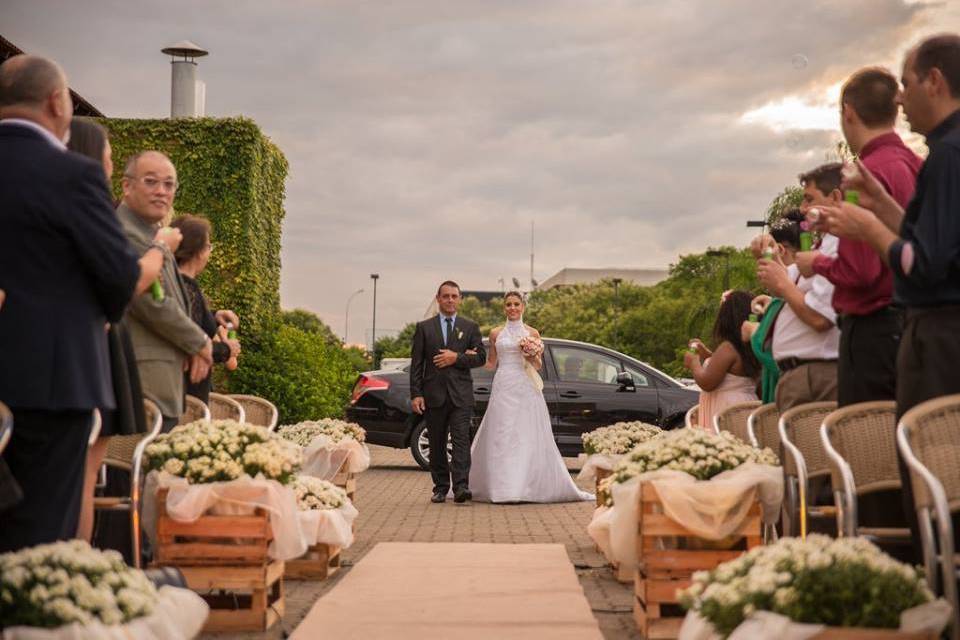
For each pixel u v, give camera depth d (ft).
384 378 55.01
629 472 17.92
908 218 13.00
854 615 10.21
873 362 17.13
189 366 20.81
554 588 21.88
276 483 17.97
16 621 10.98
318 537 22.67
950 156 12.25
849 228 12.79
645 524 17.11
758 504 16.96
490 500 41.06
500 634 17.58
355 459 28.99
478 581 22.68
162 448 18.02
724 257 216.13
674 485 16.87
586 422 52.70
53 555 11.80
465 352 41.29
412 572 23.90
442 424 40.96
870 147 17.49
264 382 57.00
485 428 41.78
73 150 17.10
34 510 13.46
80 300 13.76
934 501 10.96
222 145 59.31
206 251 23.97
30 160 13.65
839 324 17.88
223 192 59.06
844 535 14.21
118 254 13.80
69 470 13.71
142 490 18.20
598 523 23.34
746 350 26.45
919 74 13.64
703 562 17.10
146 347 19.85
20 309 13.34
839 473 14.38
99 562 12.04
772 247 20.49
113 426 15.99
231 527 17.65
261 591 17.74
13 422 13.24
